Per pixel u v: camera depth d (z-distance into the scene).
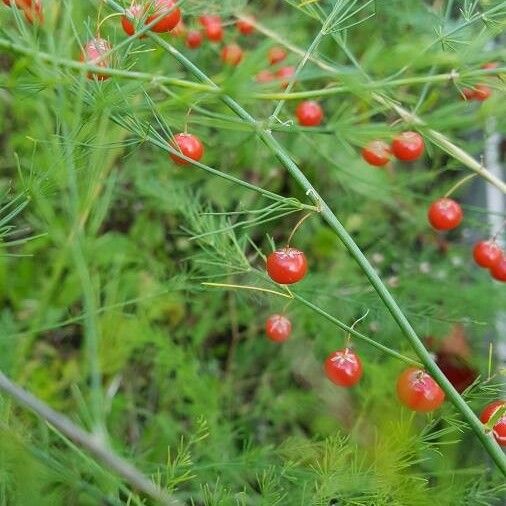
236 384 0.19
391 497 0.12
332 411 0.17
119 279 0.17
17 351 0.15
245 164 0.19
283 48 0.16
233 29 0.19
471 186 0.21
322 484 0.12
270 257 0.11
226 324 0.20
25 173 0.17
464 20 0.13
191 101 0.11
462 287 0.18
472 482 0.14
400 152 0.14
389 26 0.17
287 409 0.18
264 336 0.19
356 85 0.10
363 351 0.17
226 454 0.15
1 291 0.17
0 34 0.12
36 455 0.11
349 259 0.19
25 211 0.18
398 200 0.20
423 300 0.18
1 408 0.11
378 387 0.14
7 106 0.17
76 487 0.12
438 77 0.11
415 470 0.15
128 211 0.20
